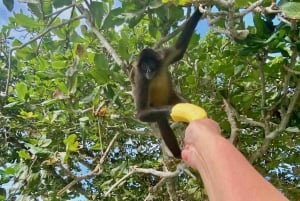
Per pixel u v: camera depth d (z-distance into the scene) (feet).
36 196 8.47
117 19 5.75
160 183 6.75
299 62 6.58
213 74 6.84
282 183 8.53
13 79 10.44
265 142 5.85
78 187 9.24
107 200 9.38
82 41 7.25
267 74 6.51
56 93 6.63
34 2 5.57
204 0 4.64
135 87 6.11
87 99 6.45
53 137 8.22
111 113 7.09
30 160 7.12
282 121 5.67
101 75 6.35
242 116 6.64
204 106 7.17
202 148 2.04
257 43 4.88
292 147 7.74
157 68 6.08
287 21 4.69
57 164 6.71
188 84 7.35
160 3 5.50
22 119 8.77
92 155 9.52
